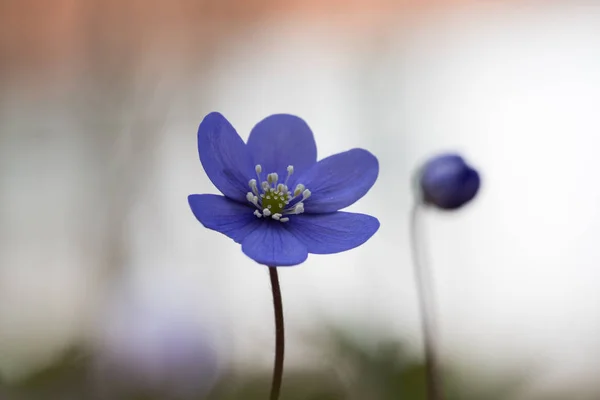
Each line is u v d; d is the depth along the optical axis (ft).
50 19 1.31
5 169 1.19
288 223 0.68
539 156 1.30
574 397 0.97
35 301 1.05
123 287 0.90
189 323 0.79
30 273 1.13
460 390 0.89
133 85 1.19
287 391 0.88
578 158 1.30
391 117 1.33
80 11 1.24
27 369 0.90
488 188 1.28
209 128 0.67
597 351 1.03
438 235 1.20
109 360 0.82
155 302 0.80
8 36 1.31
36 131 1.21
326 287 1.08
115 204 1.12
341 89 1.36
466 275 1.15
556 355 1.00
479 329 1.02
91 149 1.15
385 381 0.88
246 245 0.65
